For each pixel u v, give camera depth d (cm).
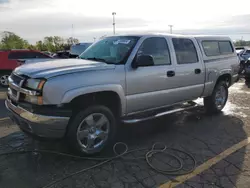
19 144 418
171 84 472
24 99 351
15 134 462
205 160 375
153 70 436
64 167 348
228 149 414
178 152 401
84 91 348
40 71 348
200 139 457
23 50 1136
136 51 419
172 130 503
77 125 356
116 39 463
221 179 325
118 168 349
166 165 358
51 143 423
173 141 446
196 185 311
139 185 309
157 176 330
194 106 553
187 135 477
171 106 521
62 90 333
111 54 435
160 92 455
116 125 410
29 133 351
